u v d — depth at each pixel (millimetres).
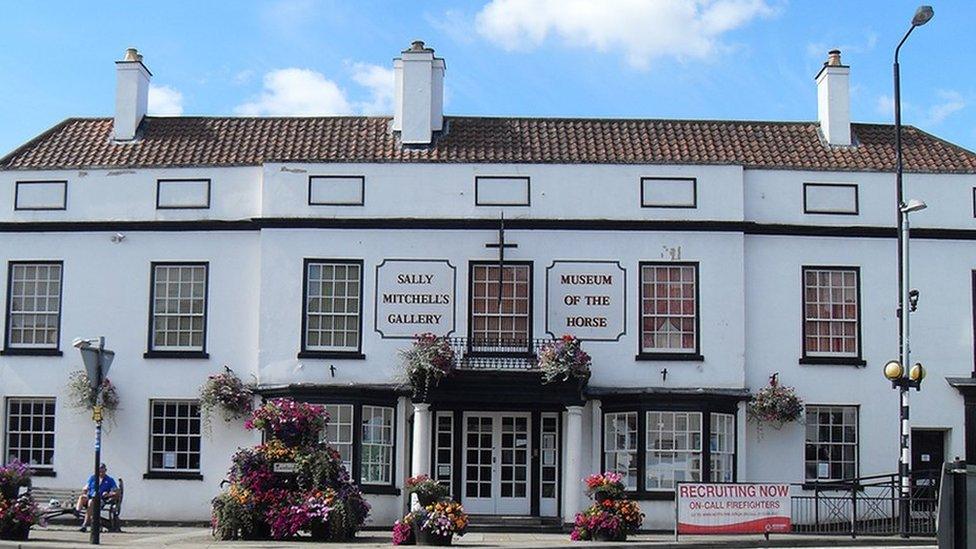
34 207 28156
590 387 26828
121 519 27031
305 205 27359
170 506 27062
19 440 27688
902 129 29547
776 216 27672
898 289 26406
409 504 25984
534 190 27406
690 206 27359
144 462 27266
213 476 27094
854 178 27828
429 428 26531
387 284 27219
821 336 27531
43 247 28109
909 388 24734
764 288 27516
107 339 27719
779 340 27391
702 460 26203
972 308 27656
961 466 7379
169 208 27953
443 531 20781
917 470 26547
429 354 25844
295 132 29016
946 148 28859
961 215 27891
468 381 26062
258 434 27125
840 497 24469
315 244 27328
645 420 26359
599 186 27406
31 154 28719
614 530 22000
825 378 27344
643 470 26188
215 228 27828
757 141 28703
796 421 27156
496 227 27312
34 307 28000
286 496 21797
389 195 27391
